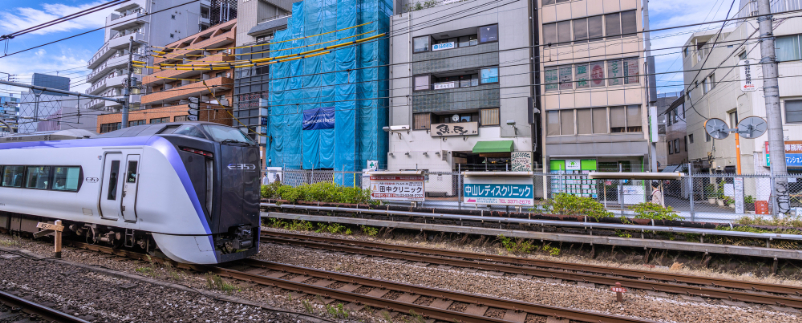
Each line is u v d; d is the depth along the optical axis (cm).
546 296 657
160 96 3884
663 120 3500
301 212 1382
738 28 1914
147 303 578
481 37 2406
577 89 2127
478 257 925
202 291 627
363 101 2722
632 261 934
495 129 2345
